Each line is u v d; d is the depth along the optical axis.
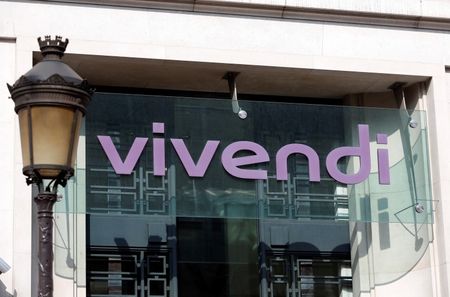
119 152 18.19
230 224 20.14
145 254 19.42
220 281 19.84
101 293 18.98
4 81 17.89
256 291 19.95
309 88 20.53
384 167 19.20
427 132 19.77
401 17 19.84
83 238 18.66
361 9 19.61
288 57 19.23
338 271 20.30
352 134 19.23
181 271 19.69
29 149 11.73
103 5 18.59
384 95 20.91
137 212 18.06
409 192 19.33
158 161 18.28
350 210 19.02
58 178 11.80
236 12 19.20
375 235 20.00
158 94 20.41
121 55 18.45
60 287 17.86
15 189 17.31
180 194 18.30
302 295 20.00
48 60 12.34
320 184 18.95
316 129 19.11
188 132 18.55
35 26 18.17
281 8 19.28
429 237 19.42
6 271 16.62
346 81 20.12
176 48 18.75
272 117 18.97
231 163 18.56
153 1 18.78
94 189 17.97
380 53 19.75
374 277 19.84
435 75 19.89
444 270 19.05
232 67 19.12
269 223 20.16
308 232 20.30
